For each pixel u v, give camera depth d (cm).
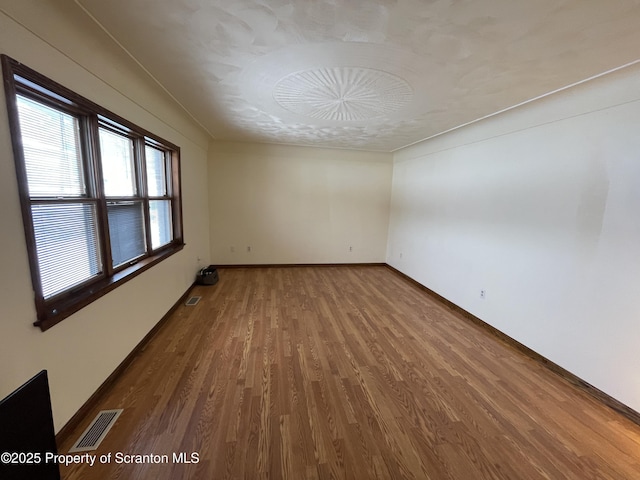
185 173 362
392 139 413
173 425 163
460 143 349
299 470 140
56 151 156
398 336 285
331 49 167
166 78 215
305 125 347
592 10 123
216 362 228
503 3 122
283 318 316
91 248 187
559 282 230
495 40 151
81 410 163
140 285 239
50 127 151
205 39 160
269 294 390
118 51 175
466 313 339
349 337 278
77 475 132
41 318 132
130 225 244
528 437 166
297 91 232
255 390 196
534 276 252
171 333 274
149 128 252
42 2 127
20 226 122
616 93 188
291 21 141
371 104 256
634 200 183
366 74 197
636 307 182
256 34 153
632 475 145
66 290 161
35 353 130
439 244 394
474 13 129
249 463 142
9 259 117
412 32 147
